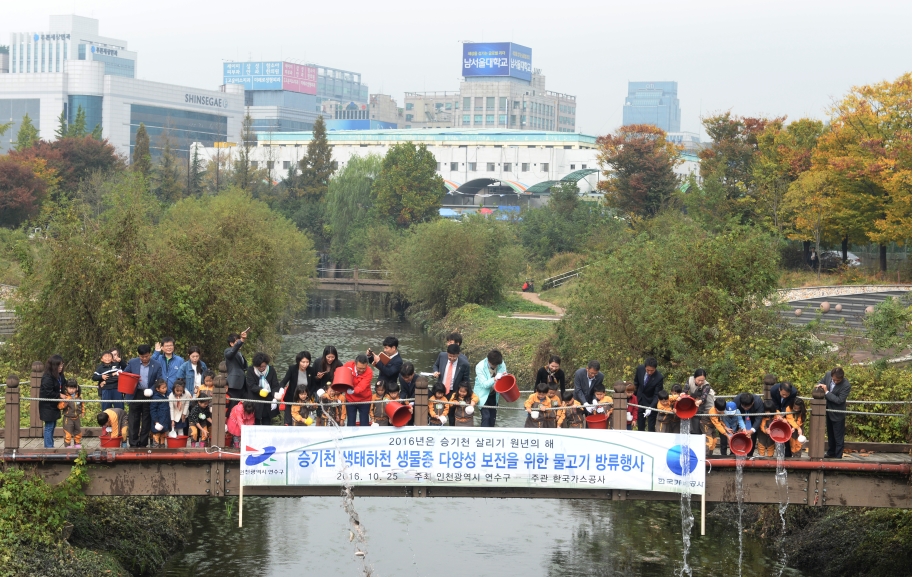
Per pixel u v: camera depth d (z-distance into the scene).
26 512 14.51
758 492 15.02
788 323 24.95
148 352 15.65
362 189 81.62
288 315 50.94
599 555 18.66
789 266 57.44
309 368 15.74
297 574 17.31
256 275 32.78
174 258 26.58
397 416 14.55
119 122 173.88
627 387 16.50
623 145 76.81
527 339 42.91
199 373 16.06
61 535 15.00
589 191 114.50
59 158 83.88
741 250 25.58
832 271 55.22
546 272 68.44
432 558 18.38
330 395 15.07
